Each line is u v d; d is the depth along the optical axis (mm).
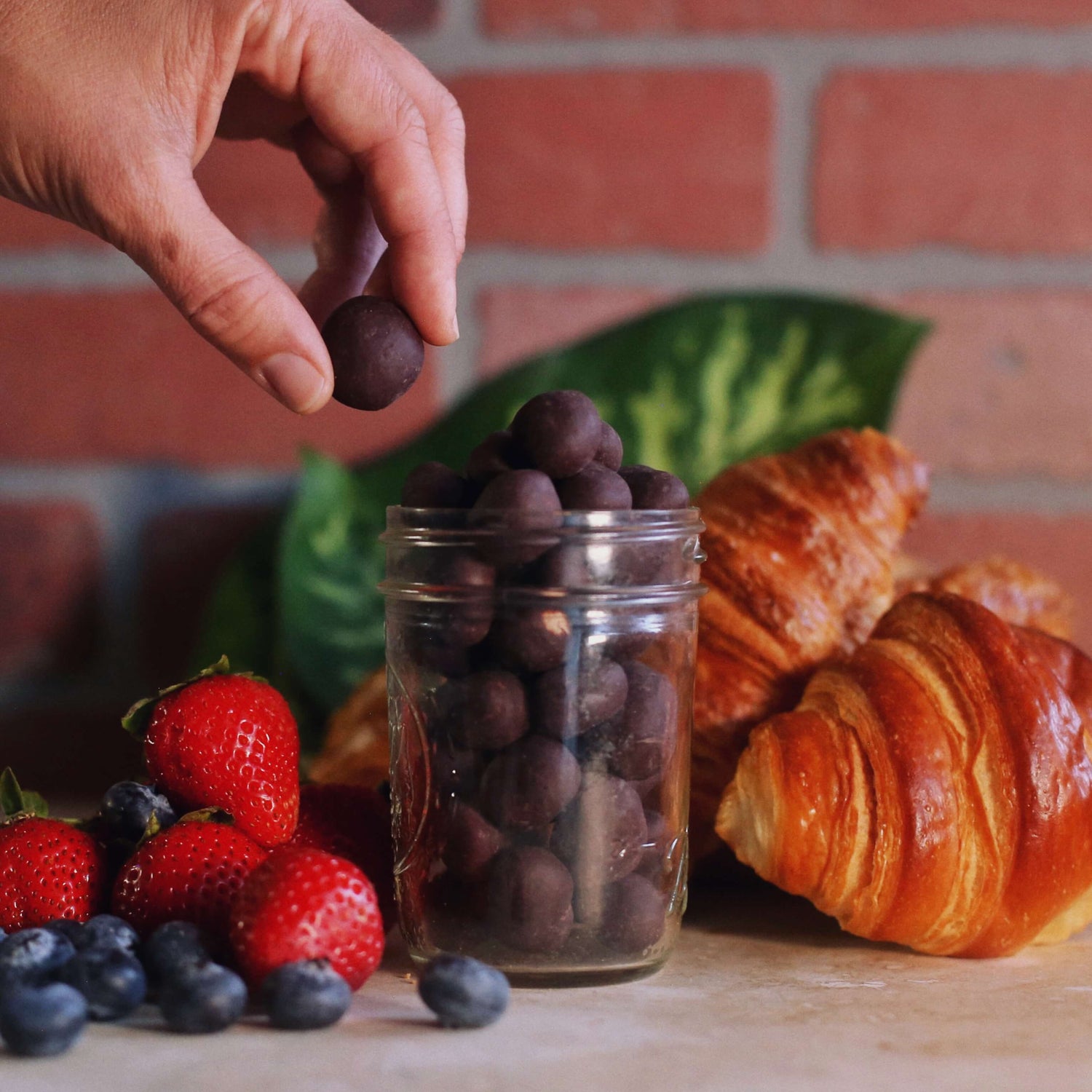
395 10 885
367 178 616
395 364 576
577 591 557
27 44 591
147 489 905
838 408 843
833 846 602
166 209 578
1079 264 877
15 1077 510
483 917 564
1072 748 602
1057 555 887
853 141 879
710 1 877
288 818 604
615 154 887
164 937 551
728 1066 519
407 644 578
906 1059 524
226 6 598
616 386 857
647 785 576
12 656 905
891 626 640
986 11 869
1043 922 599
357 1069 514
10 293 896
